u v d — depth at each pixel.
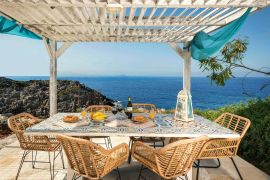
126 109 3.24
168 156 2.15
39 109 10.31
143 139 3.37
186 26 4.63
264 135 3.97
